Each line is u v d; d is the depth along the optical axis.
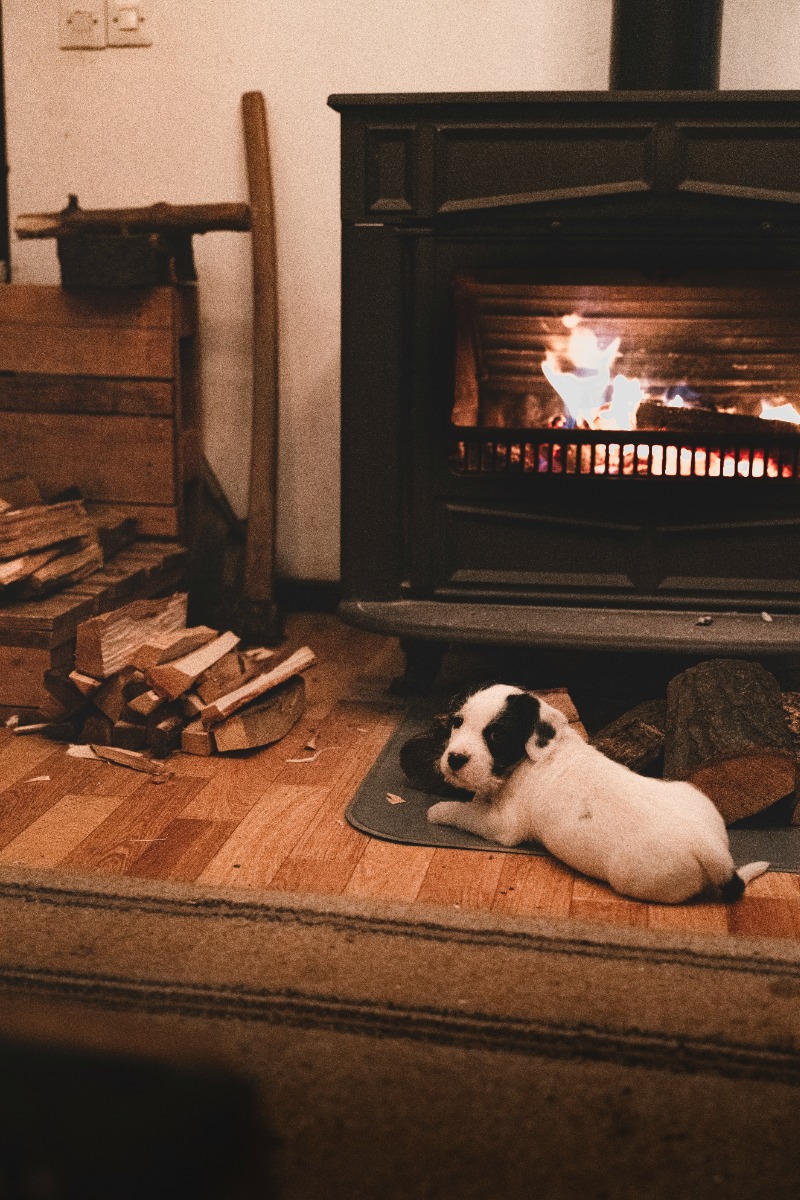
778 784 2.01
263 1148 0.72
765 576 2.51
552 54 3.05
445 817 2.05
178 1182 0.62
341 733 2.53
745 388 2.53
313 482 3.39
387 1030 1.42
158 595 2.97
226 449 3.39
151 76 3.22
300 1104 1.29
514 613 2.53
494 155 2.38
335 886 1.84
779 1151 1.22
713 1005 1.49
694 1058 1.38
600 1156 1.21
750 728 2.04
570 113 2.34
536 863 1.93
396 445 2.54
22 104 3.28
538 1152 1.21
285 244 3.26
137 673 2.41
